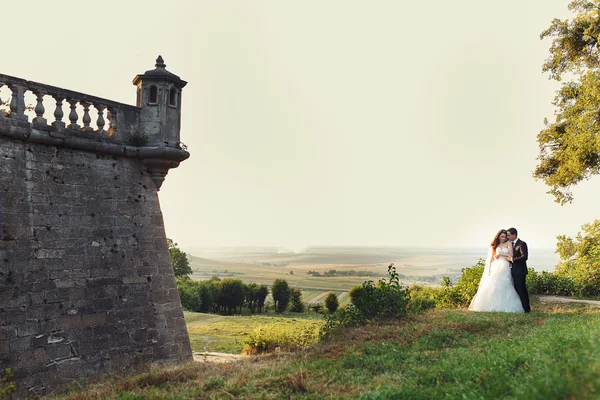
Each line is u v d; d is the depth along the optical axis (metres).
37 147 11.19
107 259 12.19
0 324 9.90
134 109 13.48
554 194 21.44
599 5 18.95
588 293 18.22
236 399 6.94
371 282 13.32
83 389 10.08
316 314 76.62
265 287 82.00
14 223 10.48
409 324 11.32
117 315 12.12
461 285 18.67
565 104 20.59
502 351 6.93
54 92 11.54
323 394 6.76
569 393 4.23
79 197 11.86
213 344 25.61
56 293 10.96
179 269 71.62
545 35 20.62
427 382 6.46
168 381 8.74
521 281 13.04
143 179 13.55
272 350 17.39
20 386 9.98
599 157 18.80
